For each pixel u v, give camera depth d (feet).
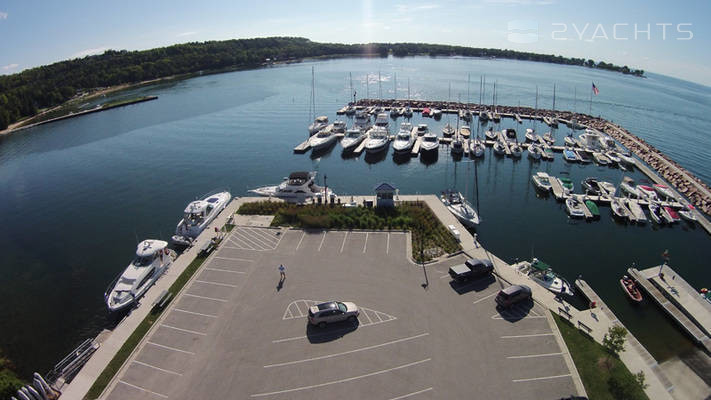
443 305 102.83
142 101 446.60
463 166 233.55
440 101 416.87
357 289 109.70
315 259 124.67
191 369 85.76
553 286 114.93
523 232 157.69
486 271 114.21
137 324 99.40
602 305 110.83
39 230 170.60
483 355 87.20
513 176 217.97
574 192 196.95
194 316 101.40
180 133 315.37
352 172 226.38
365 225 143.23
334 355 87.97
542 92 479.41
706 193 188.24
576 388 79.00
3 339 110.93
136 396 80.18
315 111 377.71
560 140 281.95
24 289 131.85
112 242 158.40
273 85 526.16
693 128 339.36
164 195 202.08
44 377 97.71
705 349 99.76
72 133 330.54
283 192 172.45
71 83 515.91
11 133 343.46
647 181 208.85
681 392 86.99
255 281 114.52
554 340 91.20
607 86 556.10
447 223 146.10
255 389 80.43
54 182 225.76
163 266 126.00
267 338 93.35
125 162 253.24
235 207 162.30
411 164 237.86
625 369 83.51
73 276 137.80
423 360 86.07
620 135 287.28
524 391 78.48
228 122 345.10
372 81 546.67
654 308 114.62
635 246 148.36
